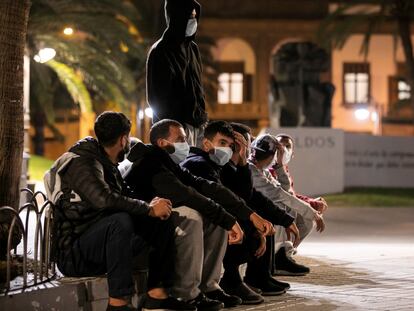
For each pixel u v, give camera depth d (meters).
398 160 26.64
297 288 8.41
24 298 6.39
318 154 24.80
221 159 7.61
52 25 23.16
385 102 54.75
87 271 6.79
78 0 23.75
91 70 24.31
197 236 7.02
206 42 42.69
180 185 7.05
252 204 8.21
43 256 7.03
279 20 53.78
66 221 6.75
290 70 27.58
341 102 54.66
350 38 54.59
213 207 7.07
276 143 8.91
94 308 6.73
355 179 26.42
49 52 17.92
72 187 6.70
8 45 7.41
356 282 8.77
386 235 16.17
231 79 54.56
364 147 26.48
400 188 26.38
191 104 8.71
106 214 6.74
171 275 6.95
